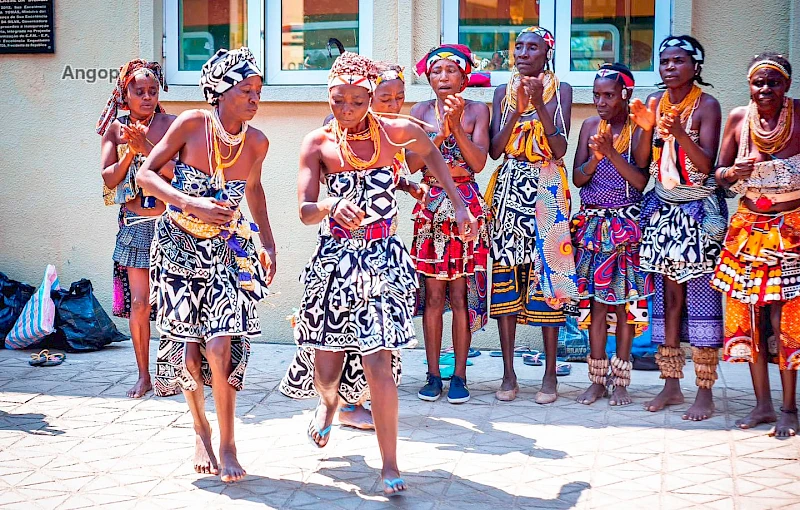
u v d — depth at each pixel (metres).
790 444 4.79
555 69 6.89
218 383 4.23
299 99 6.91
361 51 7.03
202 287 4.23
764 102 4.85
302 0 7.09
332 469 4.50
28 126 7.41
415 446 4.83
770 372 6.24
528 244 5.64
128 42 7.21
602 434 5.01
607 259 5.52
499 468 4.49
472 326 5.80
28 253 7.50
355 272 4.13
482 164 5.54
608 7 6.78
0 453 4.70
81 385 5.99
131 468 4.50
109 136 5.74
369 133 4.18
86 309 6.95
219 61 4.21
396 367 4.53
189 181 4.27
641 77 6.76
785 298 4.89
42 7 7.25
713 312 5.28
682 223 5.27
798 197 4.88
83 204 7.39
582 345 6.59
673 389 5.53
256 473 4.45
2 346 7.08
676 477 4.34
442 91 5.56
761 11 6.41
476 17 6.94
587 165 5.54
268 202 7.11
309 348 4.50
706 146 5.27
